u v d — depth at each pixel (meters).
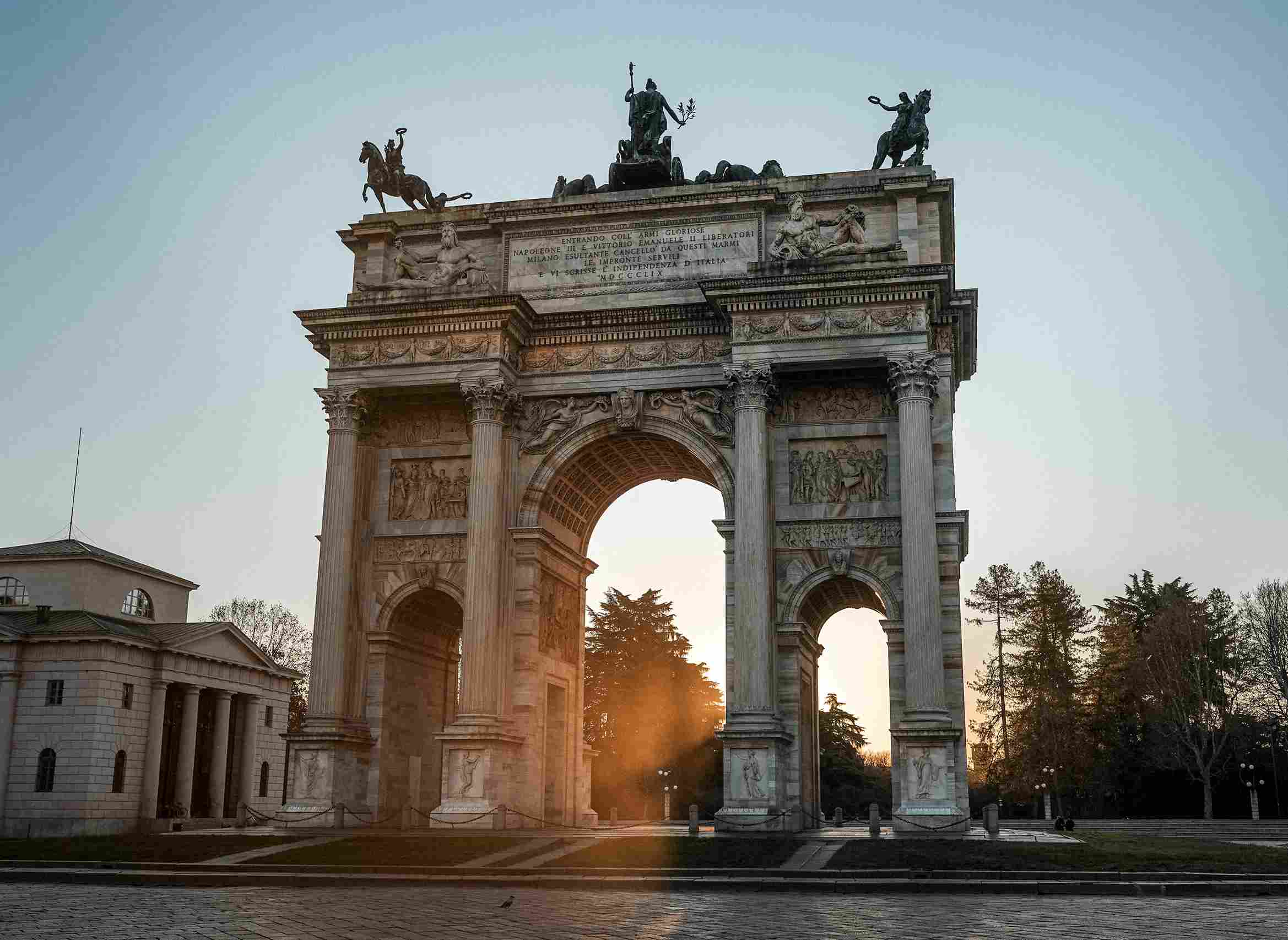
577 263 67.19
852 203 65.00
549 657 65.44
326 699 61.28
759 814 55.03
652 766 136.50
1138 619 144.00
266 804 105.00
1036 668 135.62
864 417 62.09
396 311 63.91
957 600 58.34
